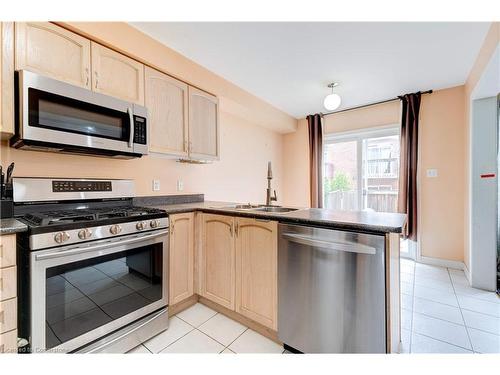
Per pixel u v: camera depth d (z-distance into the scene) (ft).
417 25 6.02
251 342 5.33
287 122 13.56
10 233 3.57
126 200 7.07
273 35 6.46
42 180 5.37
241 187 12.03
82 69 5.18
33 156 5.36
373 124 12.05
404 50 7.18
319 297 4.52
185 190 9.05
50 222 4.14
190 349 5.10
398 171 11.37
